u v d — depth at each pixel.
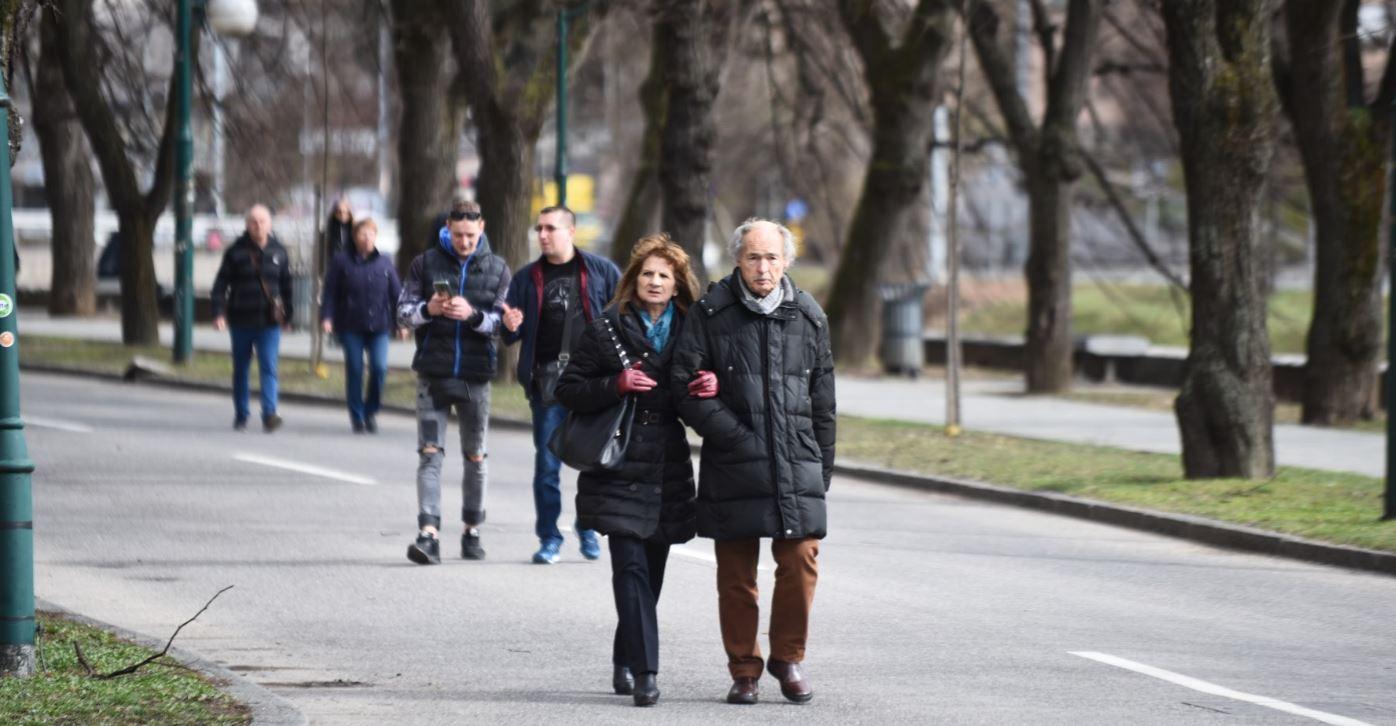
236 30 78.94
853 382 87.38
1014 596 32.00
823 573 34.38
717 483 22.80
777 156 104.75
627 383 22.88
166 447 53.59
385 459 51.75
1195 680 24.81
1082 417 68.75
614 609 30.09
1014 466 50.88
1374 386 67.19
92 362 83.19
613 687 24.25
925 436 60.00
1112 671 25.41
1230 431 47.34
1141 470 49.91
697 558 35.97
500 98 73.88
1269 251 98.69
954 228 60.78
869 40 92.81
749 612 23.39
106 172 90.75
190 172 82.06
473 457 35.00
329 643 27.22
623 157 161.38
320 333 79.31
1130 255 153.25
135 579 32.47
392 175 165.38
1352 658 26.61
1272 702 23.44
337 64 119.19
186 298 82.19
